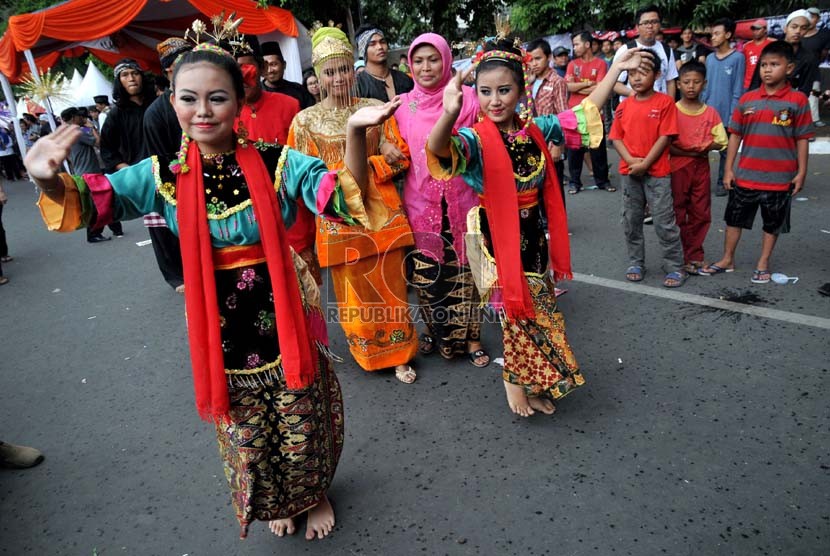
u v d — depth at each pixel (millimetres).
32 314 5051
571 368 2631
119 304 5098
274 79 4863
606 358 3381
